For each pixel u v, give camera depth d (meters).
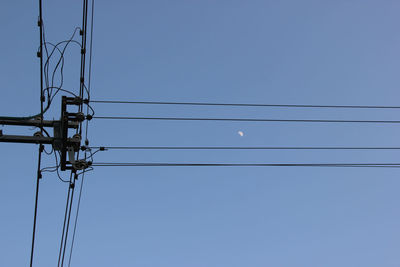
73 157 10.43
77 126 10.57
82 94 10.41
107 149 10.91
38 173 10.55
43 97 10.07
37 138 10.28
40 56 9.59
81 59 9.96
